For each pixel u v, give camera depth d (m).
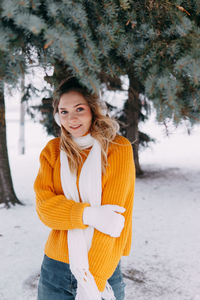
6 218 4.68
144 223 4.56
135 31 1.41
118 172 1.29
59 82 1.46
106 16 1.30
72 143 1.33
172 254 3.37
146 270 2.96
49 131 7.93
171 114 1.41
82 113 1.30
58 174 1.37
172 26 1.37
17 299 2.41
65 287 1.31
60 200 1.29
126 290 2.57
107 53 1.32
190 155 12.41
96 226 1.20
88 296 1.18
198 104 1.44
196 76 1.30
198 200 6.05
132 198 1.38
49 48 1.21
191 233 4.09
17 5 0.98
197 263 3.12
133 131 7.03
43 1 1.09
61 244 1.31
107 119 1.33
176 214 5.06
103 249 1.22
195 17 1.52
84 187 1.28
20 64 1.14
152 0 1.36
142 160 11.59
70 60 1.09
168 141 17.05
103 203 1.28
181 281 2.74
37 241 3.72
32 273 2.86
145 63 1.45
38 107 7.26
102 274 1.23
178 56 1.39
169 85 1.35
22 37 1.11
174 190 6.99
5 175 5.43
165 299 2.44
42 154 1.45
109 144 1.33
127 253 1.46
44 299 1.36
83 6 1.18
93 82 1.21
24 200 5.92
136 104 6.62
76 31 1.20
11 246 3.55
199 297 2.46
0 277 2.78
